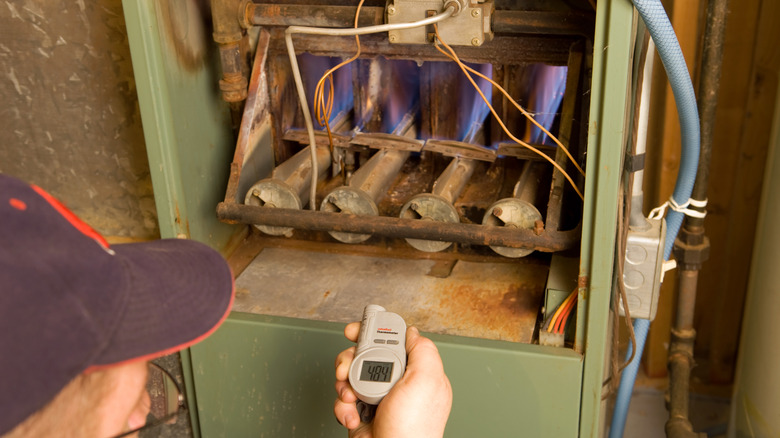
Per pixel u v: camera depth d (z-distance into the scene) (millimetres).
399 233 1267
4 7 1425
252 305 1366
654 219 1233
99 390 548
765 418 1677
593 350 1189
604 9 1009
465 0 1168
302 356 1304
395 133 1457
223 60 1324
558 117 1440
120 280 542
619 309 1239
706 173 1562
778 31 1704
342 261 1504
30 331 470
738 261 1960
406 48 1346
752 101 1790
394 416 896
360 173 1402
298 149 1586
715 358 2080
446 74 1420
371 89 1476
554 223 1221
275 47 1423
